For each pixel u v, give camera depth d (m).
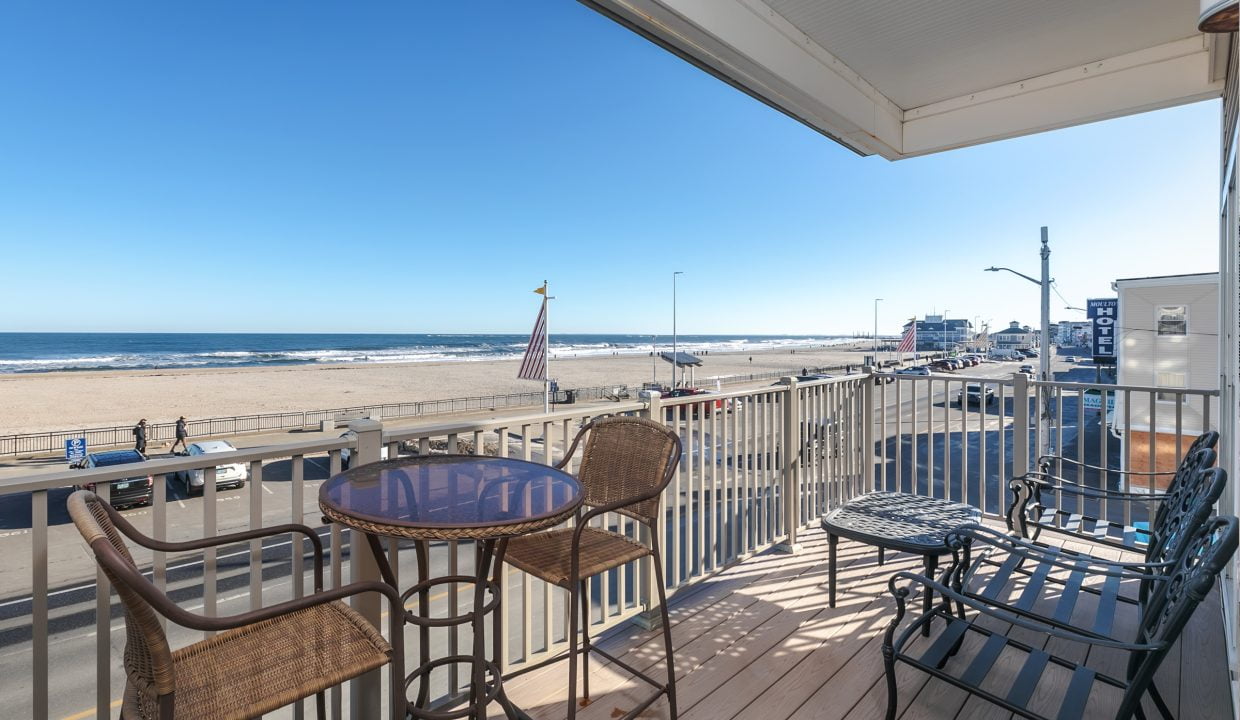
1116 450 15.21
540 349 16.95
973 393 27.00
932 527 2.29
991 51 3.11
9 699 4.82
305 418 23.58
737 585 2.79
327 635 1.27
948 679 1.52
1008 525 2.79
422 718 1.40
